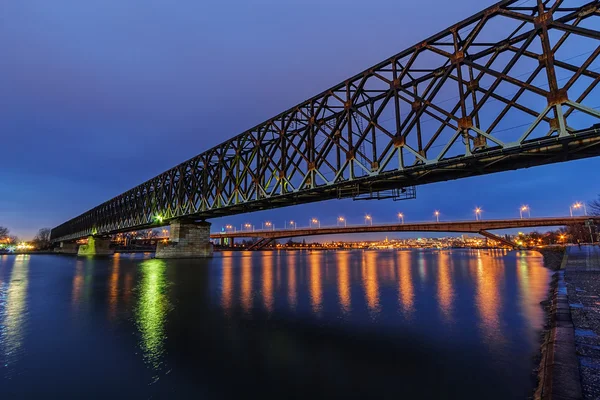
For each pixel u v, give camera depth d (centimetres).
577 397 611
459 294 2375
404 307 1898
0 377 927
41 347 1193
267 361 1052
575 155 2230
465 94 2419
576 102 1855
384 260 8925
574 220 11812
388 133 2984
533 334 1280
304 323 1536
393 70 3064
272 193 4606
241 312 1791
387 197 3516
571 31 1908
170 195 8031
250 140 5466
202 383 886
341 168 3481
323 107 3953
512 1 2231
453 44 2566
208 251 8188
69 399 790
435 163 2530
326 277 3834
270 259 9719
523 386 826
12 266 6462
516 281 3138
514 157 2356
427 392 820
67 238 17288
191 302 2120
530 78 2058
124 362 1045
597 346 894
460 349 1136
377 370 971
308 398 800
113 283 3250
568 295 1734
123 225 10512
